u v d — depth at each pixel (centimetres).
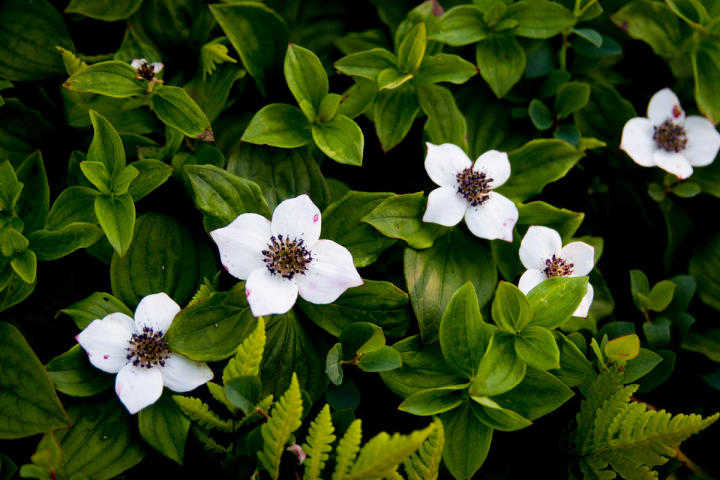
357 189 33
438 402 29
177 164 31
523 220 32
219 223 30
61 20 32
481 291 31
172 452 28
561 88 33
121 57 32
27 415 28
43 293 30
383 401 31
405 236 30
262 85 33
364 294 30
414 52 32
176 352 29
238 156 31
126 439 29
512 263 31
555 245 31
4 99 31
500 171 31
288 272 29
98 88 30
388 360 29
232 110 33
